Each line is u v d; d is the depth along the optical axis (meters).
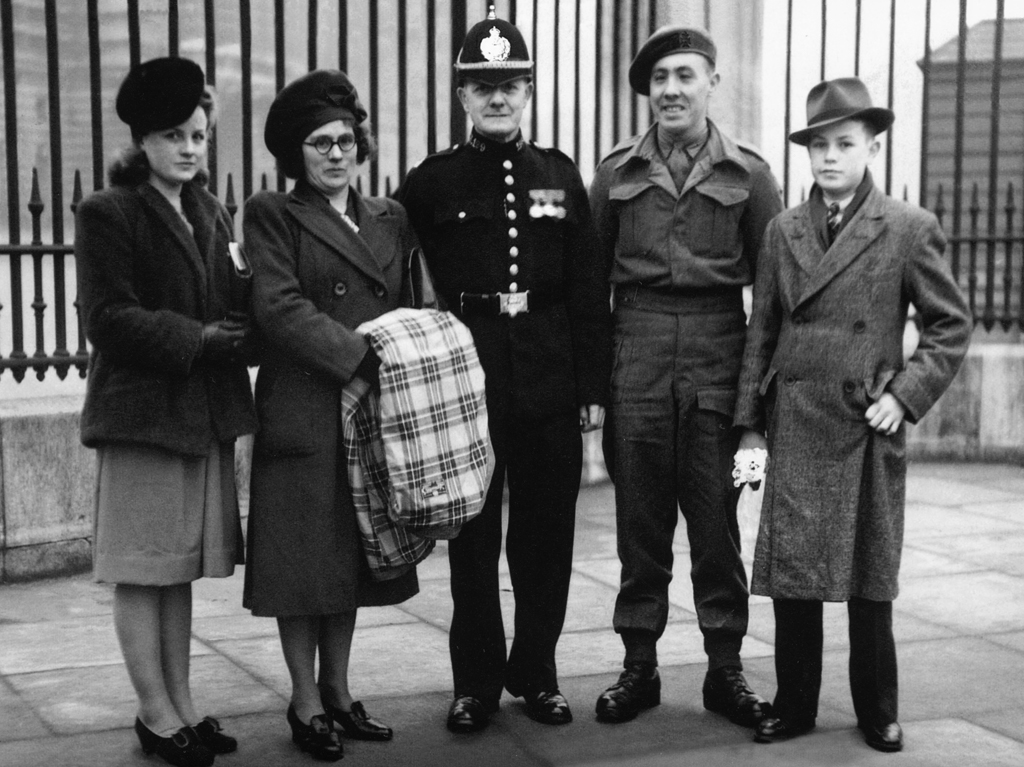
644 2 6.64
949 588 4.98
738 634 3.70
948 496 6.67
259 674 3.98
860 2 7.00
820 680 3.51
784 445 3.40
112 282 3.16
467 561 3.59
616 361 3.73
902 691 3.84
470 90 3.54
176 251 3.26
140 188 3.25
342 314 3.33
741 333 3.71
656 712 3.68
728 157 3.68
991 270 7.32
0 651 4.20
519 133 3.63
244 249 3.35
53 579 5.15
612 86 6.54
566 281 3.66
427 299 3.96
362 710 3.50
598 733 3.51
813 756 3.33
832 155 3.35
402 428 3.21
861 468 3.33
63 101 7.32
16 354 5.20
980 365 7.45
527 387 3.54
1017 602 4.80
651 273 3.69
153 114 3.18
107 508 3.24
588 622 4.56
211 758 3.25
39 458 5.12
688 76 3.65
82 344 5.33
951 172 8.39
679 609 4.70
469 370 3.31
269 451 3.32
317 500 3.29
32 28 7.19
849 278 3.34
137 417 3.19
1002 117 8.31
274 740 3.44
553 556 3.64
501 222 3.55
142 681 3.29
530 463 3.60
